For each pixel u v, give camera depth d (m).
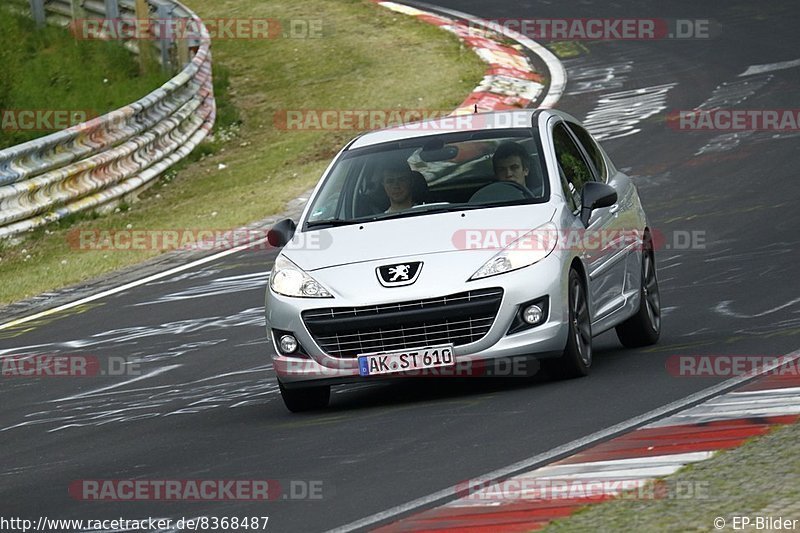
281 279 28.64
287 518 19.67
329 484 21.47
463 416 25.61
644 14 97.12
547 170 30.14
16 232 59.75
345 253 28.62
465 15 100.75
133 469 24.95
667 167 58.50
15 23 88.00
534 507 18.33
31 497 23.42
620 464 20.14
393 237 28.73
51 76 83.06
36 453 28.36
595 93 75.81
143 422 30.39
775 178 53.97
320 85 86.44
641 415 23.62
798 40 83.56
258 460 24.16
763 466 18.84
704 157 59.28
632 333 32.88
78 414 32.47
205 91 81.19
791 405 22.62
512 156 30.47
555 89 78.19
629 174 58.31
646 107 70.75
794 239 43.75
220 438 26.97
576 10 100.12
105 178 65.56
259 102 86.12
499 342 27.08
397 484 20.88
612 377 27.86
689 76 77.00
